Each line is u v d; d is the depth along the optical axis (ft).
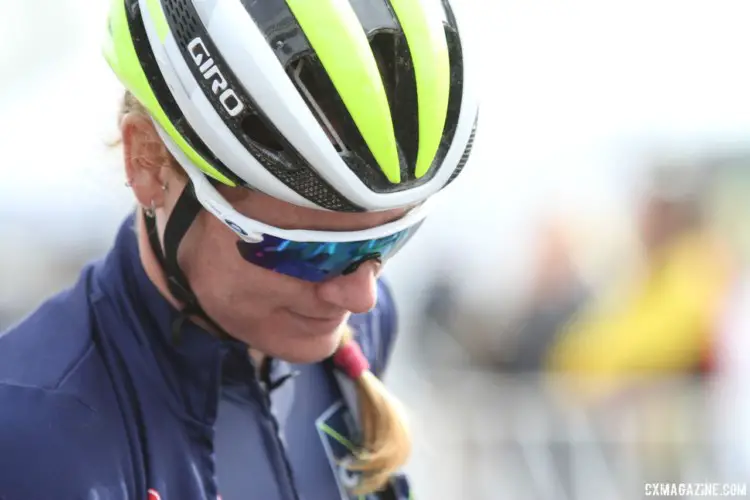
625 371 23.79
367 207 7.54
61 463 7.60
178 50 7.70
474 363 25.52
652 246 24.98
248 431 9.31
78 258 31.04
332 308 8.41
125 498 7.91
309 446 10.02
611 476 23.41
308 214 7.77
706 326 23.70
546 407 24.27
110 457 7.91
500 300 26.09
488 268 28.86
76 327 8.50
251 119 7.66
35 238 30.86
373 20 7.66
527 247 29.27
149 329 8.80
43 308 8.91
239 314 8.50
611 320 24.32
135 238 9.05
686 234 24.58
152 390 8.52
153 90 7.89
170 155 8.19
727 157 39.60
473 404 25.02
